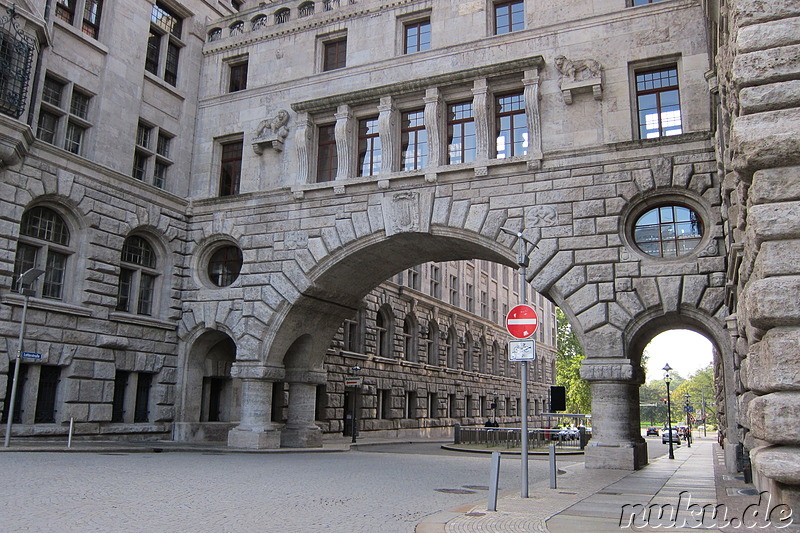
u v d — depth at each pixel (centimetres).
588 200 2266
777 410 820
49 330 2400
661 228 2219
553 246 2273
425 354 4997
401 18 2808
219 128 3062
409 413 4794
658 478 1758
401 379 4612
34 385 2350
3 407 2217
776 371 831
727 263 1861
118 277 2688
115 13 2795
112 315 2633
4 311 2247
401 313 4688
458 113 2591
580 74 2362
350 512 1089
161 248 2922
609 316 2148
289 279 2692
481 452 3100
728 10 1119
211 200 2950
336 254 2638
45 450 2047
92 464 1714
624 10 2370
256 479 1547
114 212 2686
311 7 3044
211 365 3008
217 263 2995
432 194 2497
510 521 984
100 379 2573
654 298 2106
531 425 7012
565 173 2320
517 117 2497
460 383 5522
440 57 2645
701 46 2245
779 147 881
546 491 1412
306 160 2772
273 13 3112
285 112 2880
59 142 2539
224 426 3011
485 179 2433
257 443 2595
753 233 893
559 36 2453
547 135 2383
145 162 2922
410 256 2814
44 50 2475
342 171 2683
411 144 2652
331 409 3788
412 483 1591
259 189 2881
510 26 2619
